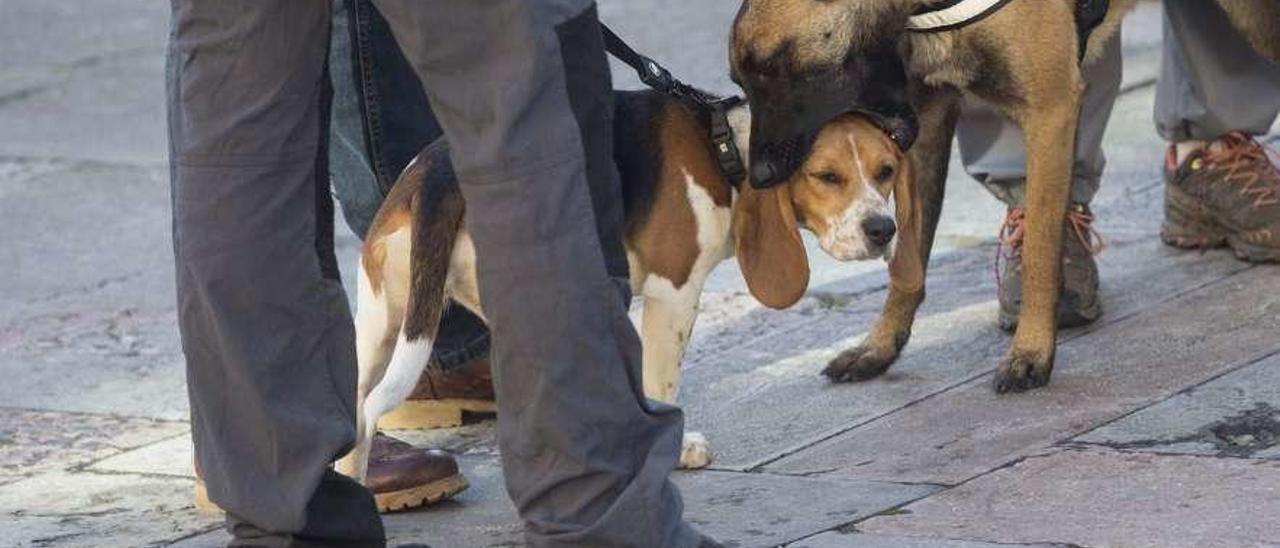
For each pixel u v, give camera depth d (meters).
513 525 4.31
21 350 6.04
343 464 4.07
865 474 4.45
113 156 8.62
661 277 4.44
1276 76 5.88
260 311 3.47
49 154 8.70
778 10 4.45
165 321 6.33
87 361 5.91
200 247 3.45
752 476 4.52
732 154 4.43
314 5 3.46
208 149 3.45
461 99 3.31
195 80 3.46
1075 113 4.97
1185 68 5.91
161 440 5.13
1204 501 4.02
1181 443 4.42
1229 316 5.40
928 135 5.18
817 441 4.75
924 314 5.80
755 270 4.53
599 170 3.46
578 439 3.35
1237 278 5.77
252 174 3.46
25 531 4.40
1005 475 4.32
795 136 4.45
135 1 12.15
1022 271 5.05
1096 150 5.49
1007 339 5.47
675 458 3.44
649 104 4.47
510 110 3.26
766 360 5.50
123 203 7.88
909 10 4.62
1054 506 4.08
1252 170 5.88
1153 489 4.12
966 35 4.82
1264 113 5.88
